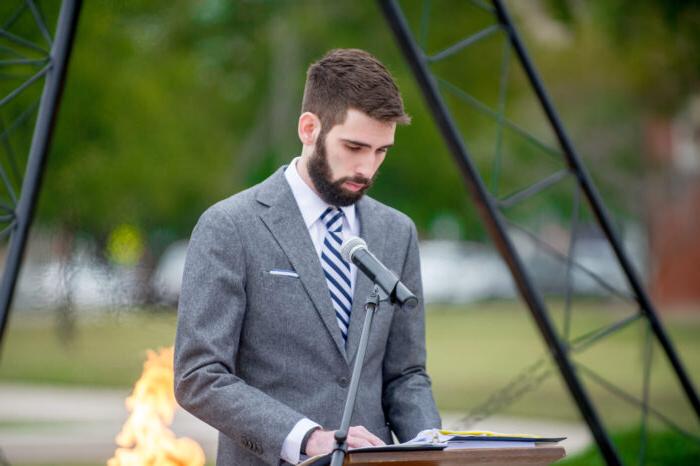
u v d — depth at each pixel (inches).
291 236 189.2
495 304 1533.0
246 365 187.2
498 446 163.0
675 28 647.8
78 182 706.8
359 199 189.0
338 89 182.4
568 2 694.5
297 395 184.5
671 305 1489.9
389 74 185.9
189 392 179.3
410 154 1017.5
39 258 705.6
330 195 187.2
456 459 157.5
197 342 180.4
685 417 600.7
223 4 1000.2
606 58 839.1
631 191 1232.8
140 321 622.8
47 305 680.4
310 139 187.6
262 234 188.2
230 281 183.6
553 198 1210.0
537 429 589.6
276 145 1045.8
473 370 850.8
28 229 294.2
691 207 1331.2
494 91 887.1
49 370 752.3
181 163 814.5
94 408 634.2
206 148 884.6
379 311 191.5
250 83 1054.4
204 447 471.8
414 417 191.6
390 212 202.2
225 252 185.2
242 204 190.5
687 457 417.7
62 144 685.9
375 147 183.0
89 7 666.8
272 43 1034.1
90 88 690.8
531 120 1058.1
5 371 767.7
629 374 808.9
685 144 1162.0
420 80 315.3
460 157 316.8
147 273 631.2
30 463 481.1
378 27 992.9
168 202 816.9
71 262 677.9
